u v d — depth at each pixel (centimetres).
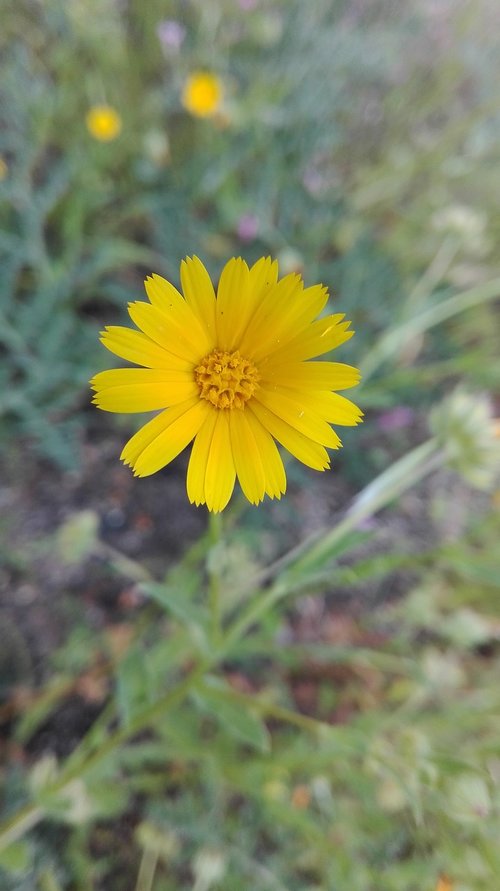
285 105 14
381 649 11
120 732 7
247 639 9
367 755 7
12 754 9
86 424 12
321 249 14
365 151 15
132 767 10
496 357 13
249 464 6
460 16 15
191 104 13
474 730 10
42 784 8
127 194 13
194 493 6
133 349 5
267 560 12
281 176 13
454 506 13
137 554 11
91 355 11
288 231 13
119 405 5
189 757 9
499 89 15
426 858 8
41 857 9
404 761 7
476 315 14
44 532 11
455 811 7
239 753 10
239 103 13
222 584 10
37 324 11
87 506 11
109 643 10
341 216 14
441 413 8
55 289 11
